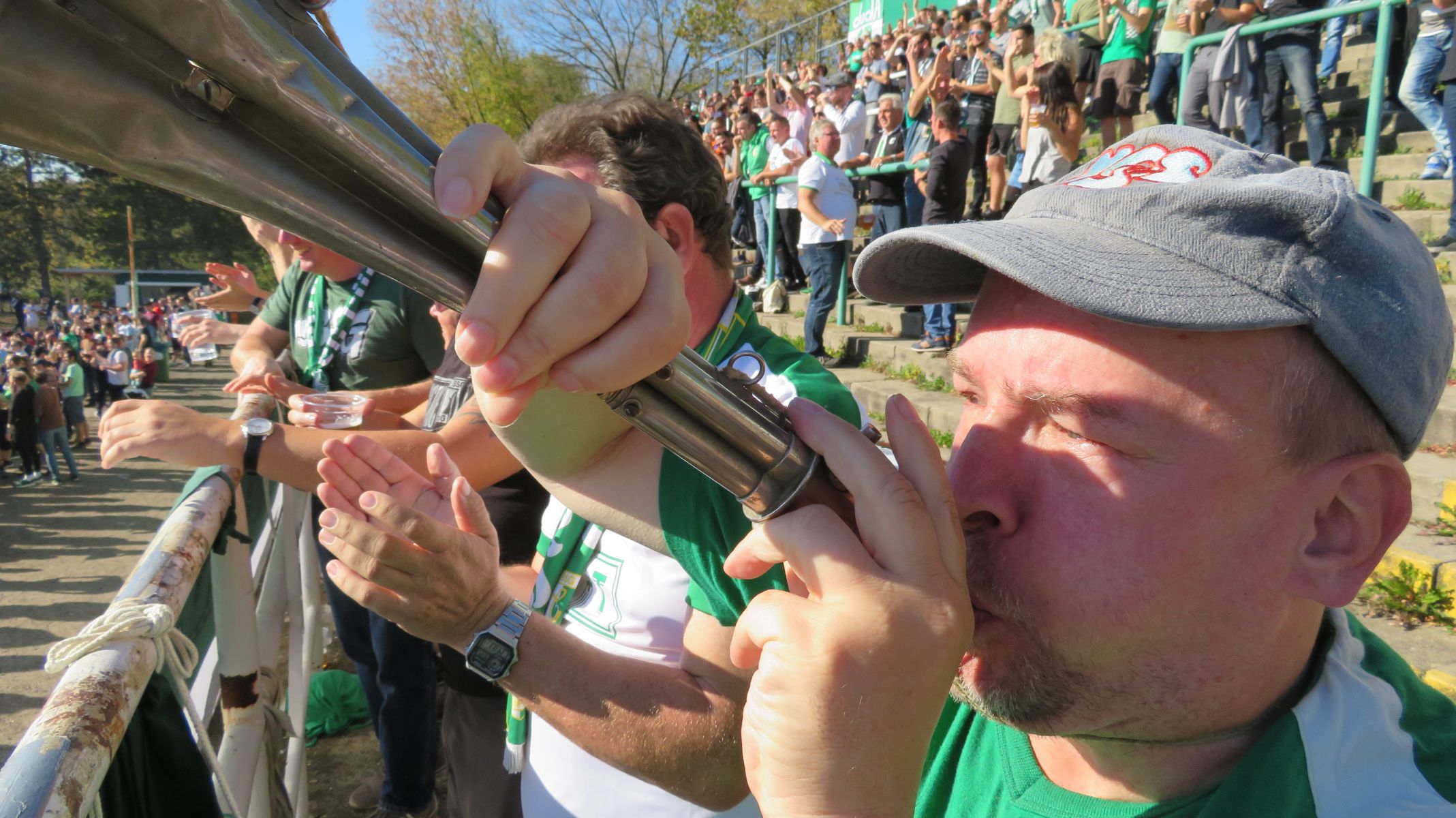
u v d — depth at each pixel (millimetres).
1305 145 6559
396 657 2535
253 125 386
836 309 8008
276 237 3139
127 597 1091
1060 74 5949
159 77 352
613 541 1357
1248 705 722
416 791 2645
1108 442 657
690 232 1280
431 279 455
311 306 2707
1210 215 650
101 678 930
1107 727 716
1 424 14602
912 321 6918
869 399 5840
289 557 2762
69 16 321
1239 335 643
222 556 1759
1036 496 691
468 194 403
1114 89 7008
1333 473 667
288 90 363
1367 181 4730
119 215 45469
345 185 419
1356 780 707
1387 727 734
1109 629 671
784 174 8734
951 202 6000
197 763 1163
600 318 439
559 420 924
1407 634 2854
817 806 603
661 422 570
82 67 328
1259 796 703
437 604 1110
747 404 599
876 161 7387
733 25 26531
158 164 361
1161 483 650
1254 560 662
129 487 14281
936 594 613
